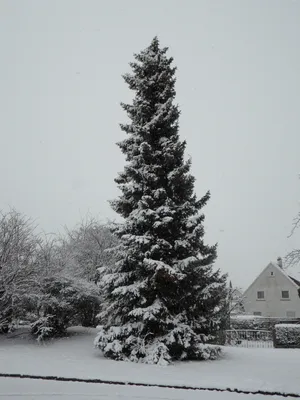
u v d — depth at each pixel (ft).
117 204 44.06
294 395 22.75
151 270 38.22
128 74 48.37
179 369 31.40
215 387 24.25
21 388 23.61
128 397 22.02
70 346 43.19
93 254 79.51
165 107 45.11
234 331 71.41
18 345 42.91
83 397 21.81
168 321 37.11
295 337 62.59
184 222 41.63
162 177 43.86
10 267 45.96
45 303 47.65
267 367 32.96
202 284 40.27
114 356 36.04
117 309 40.34
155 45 50.01
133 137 45.03
